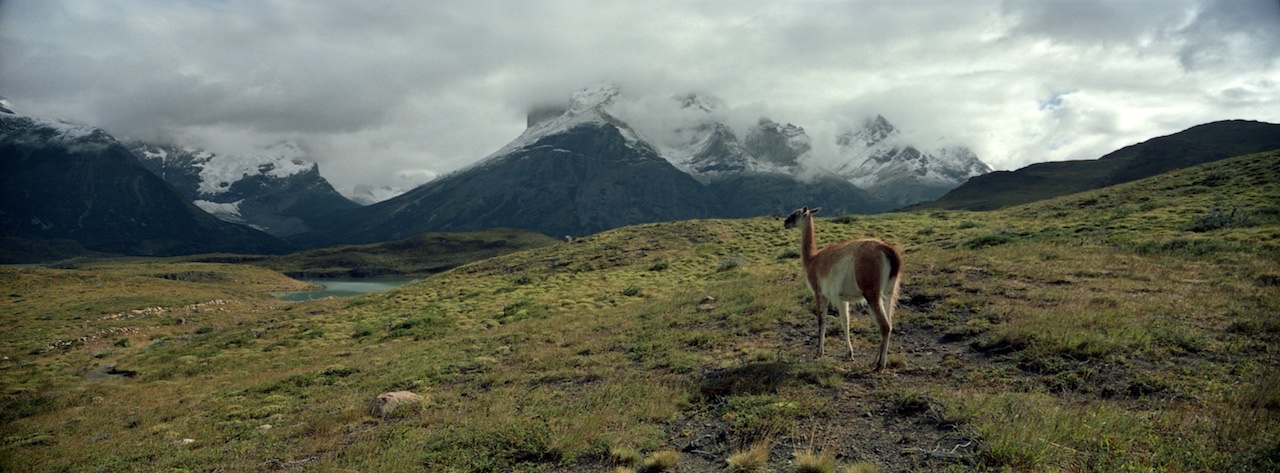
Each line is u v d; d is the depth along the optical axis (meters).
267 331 36.94
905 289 17.11
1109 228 28.50
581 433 8.48
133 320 53.53
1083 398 8.23
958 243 32.47
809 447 7.18
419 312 36.72
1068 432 6.54
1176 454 5.77
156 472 10.15
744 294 21.17
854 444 7.25
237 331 39.62
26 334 46.31
